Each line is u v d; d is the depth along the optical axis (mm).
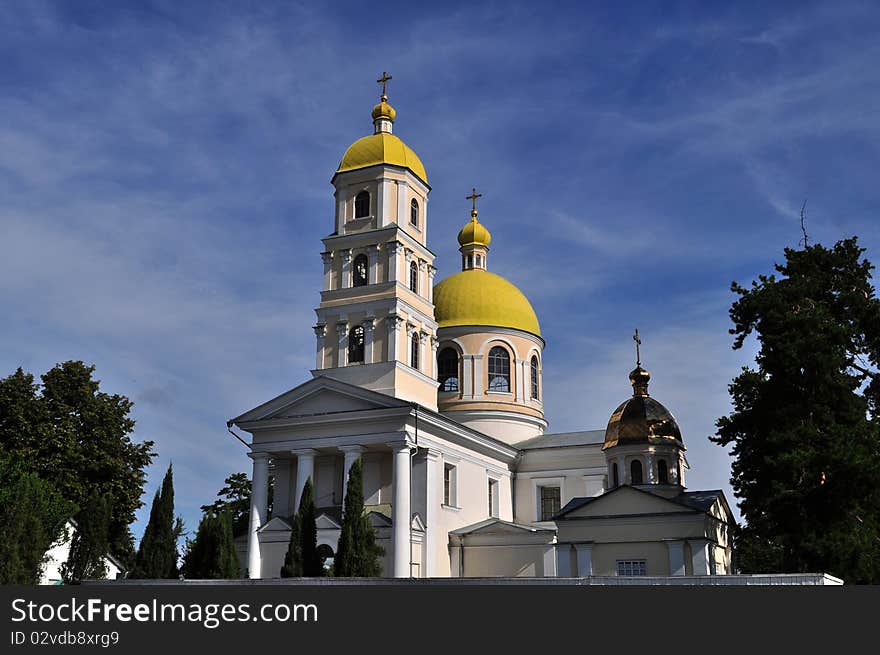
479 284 64125
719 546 43125
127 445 55312
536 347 64438
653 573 40281
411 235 53625
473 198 69562
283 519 47906
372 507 48188
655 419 45969
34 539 36562
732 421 39281
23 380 51875
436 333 55844
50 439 50344
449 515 49750
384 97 56875
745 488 38844
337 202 54625
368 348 50844
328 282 53312
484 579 26594
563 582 25719
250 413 49719
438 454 49094
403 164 54281
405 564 44469
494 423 60188
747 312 39312
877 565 32656
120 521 53250
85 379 53969
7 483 43781
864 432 34562
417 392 51469
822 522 34562
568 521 42406
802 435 35250
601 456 57406
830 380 36438
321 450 48906
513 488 59062
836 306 40031
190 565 40531
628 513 41438
